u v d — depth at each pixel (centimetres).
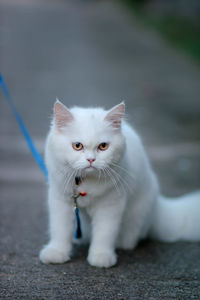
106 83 1275
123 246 402
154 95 1156
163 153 724
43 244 400
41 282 320
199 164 677
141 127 875
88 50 1823
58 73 1382
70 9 3475
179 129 873
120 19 2894
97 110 371
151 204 402
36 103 1033
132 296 300
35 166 662
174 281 328
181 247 409
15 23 2497
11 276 330
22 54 1662
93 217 363
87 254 384
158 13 2961
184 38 2153
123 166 354
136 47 1956
